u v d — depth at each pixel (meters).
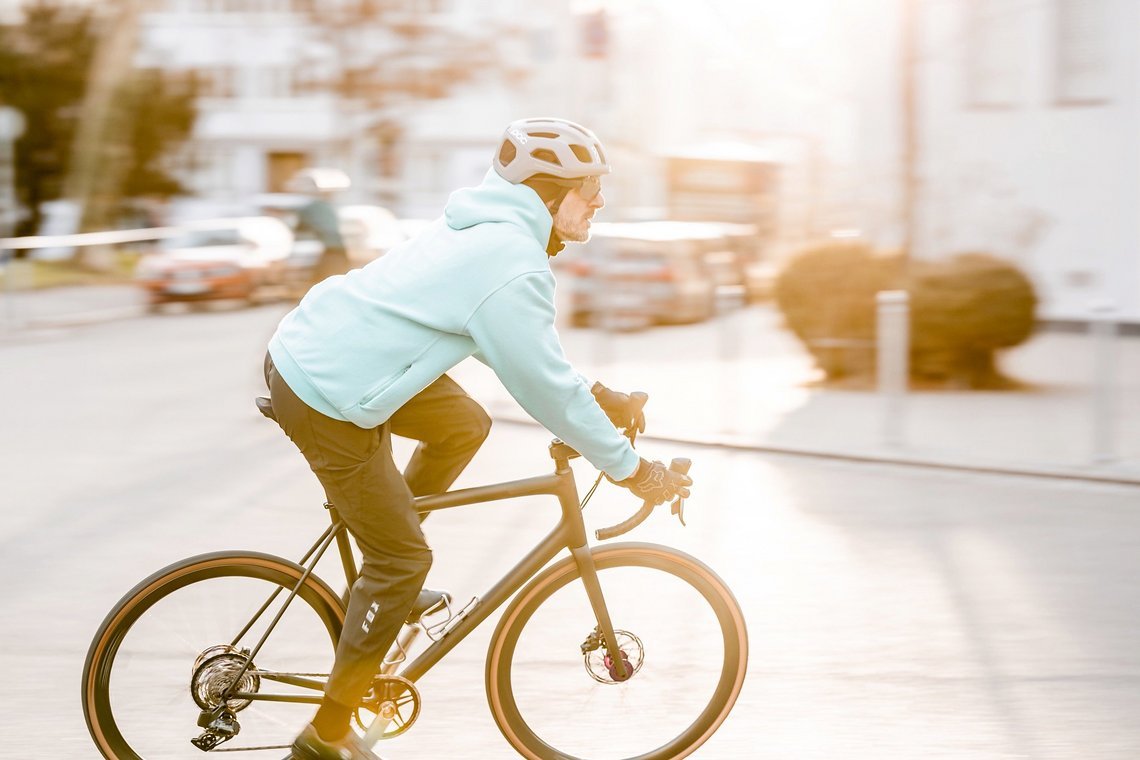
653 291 20.42
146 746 4.23
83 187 35.84
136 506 8.55
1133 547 7.46
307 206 13.02
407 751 4.68
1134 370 15.73
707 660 4.42
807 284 14.40
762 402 13.21
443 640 4.25
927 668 5.45
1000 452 10.46
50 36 43.19
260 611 4.23
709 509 8.48
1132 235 19.09
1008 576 6.84
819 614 6.18
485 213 3.88
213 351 18.30
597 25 14.93
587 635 4.37
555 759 4.41
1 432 11.56
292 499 8.77
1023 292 13.93
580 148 3.89
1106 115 19.03
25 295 23.44
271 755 4.36
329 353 3.87
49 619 6.17
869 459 10.21
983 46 19.45
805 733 4.78
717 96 28.17
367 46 30.84
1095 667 5.46
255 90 61.16
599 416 3.97
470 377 15.17
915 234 14.90
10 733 4.80
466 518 7.98
